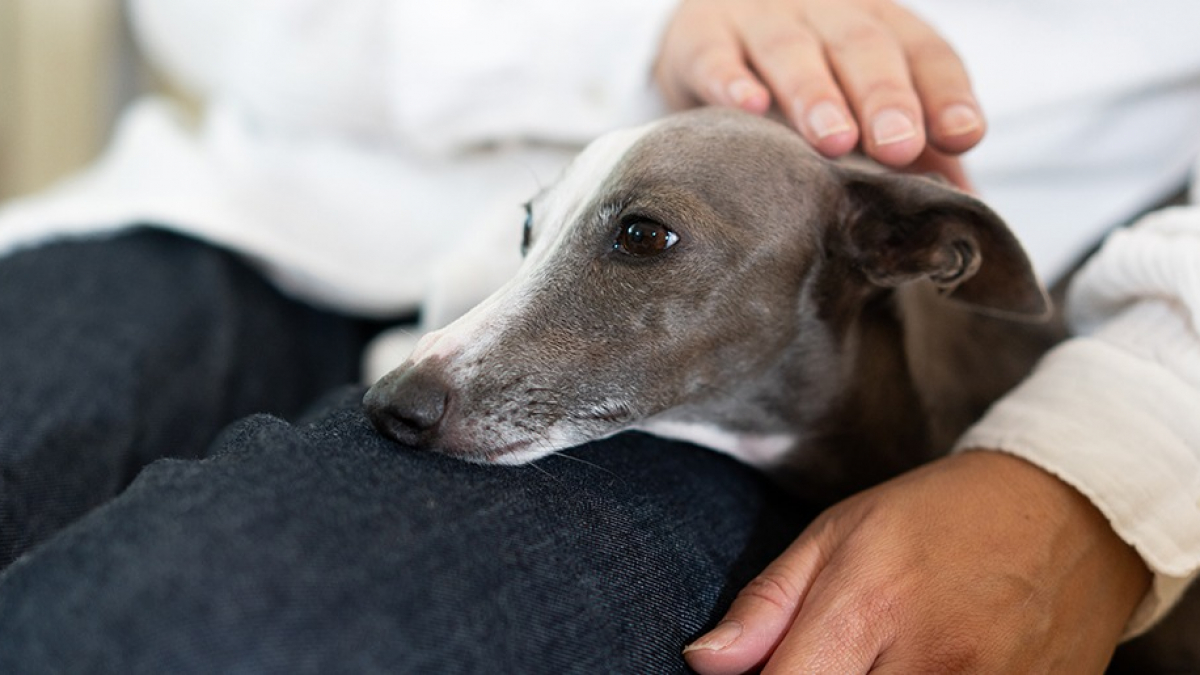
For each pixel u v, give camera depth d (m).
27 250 0.60
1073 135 0.61
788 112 0.49
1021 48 0.59
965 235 0.47
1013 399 0.44
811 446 0.50
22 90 0.94
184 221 0.61
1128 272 0.47
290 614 0.33
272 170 0.69
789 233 0.48
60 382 0.51
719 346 0.47
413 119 0.66
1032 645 0.39
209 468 0.37
